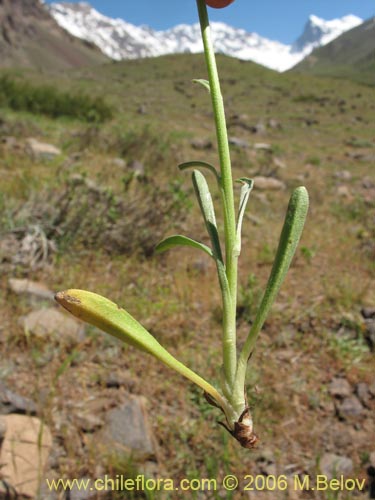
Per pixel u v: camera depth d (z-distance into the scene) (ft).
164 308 12.34
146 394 9.70
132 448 8.30
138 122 46.19
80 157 24.34
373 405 9.89
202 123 56.59
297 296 13.93
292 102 89.81
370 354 11.58
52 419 8.69
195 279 14.26
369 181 32.01
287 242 3.02
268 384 10.30
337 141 54.08
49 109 38.96
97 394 9.45
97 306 2.66
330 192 27.48
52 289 12.45
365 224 21.65
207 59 3.03
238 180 3.48
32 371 9.75
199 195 3.37
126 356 10.65
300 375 10.73
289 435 9.13
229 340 2.89
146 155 26.78
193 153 33.37
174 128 46.85
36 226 14.01
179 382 10.09
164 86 102.17
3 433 7.67
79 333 10.84
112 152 26.63
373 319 12.82
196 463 8.35
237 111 74.18
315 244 18.29
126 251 14.79
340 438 9.12
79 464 7.96
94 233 14.79
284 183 28.71
